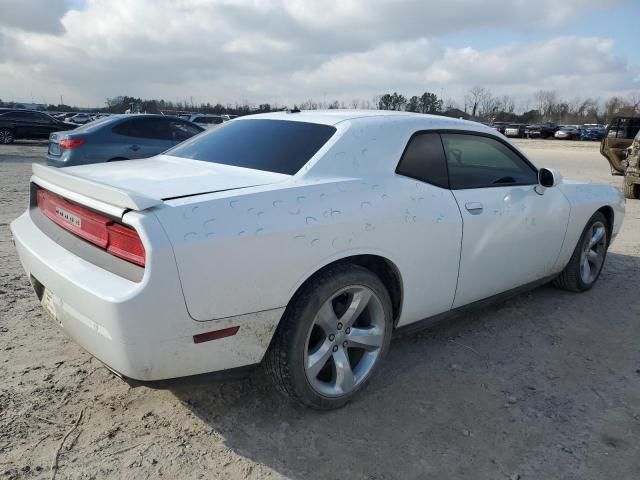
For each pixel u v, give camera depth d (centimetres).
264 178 271
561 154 2872
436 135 335
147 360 220
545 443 261
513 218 362
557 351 361
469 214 329
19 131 2206
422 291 311
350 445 254
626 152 1155
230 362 241
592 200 448
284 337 252
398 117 328
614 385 319
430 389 306
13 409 270
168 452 244
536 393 307
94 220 238
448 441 260
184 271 215
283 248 241
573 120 9369
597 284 502
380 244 279
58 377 302
